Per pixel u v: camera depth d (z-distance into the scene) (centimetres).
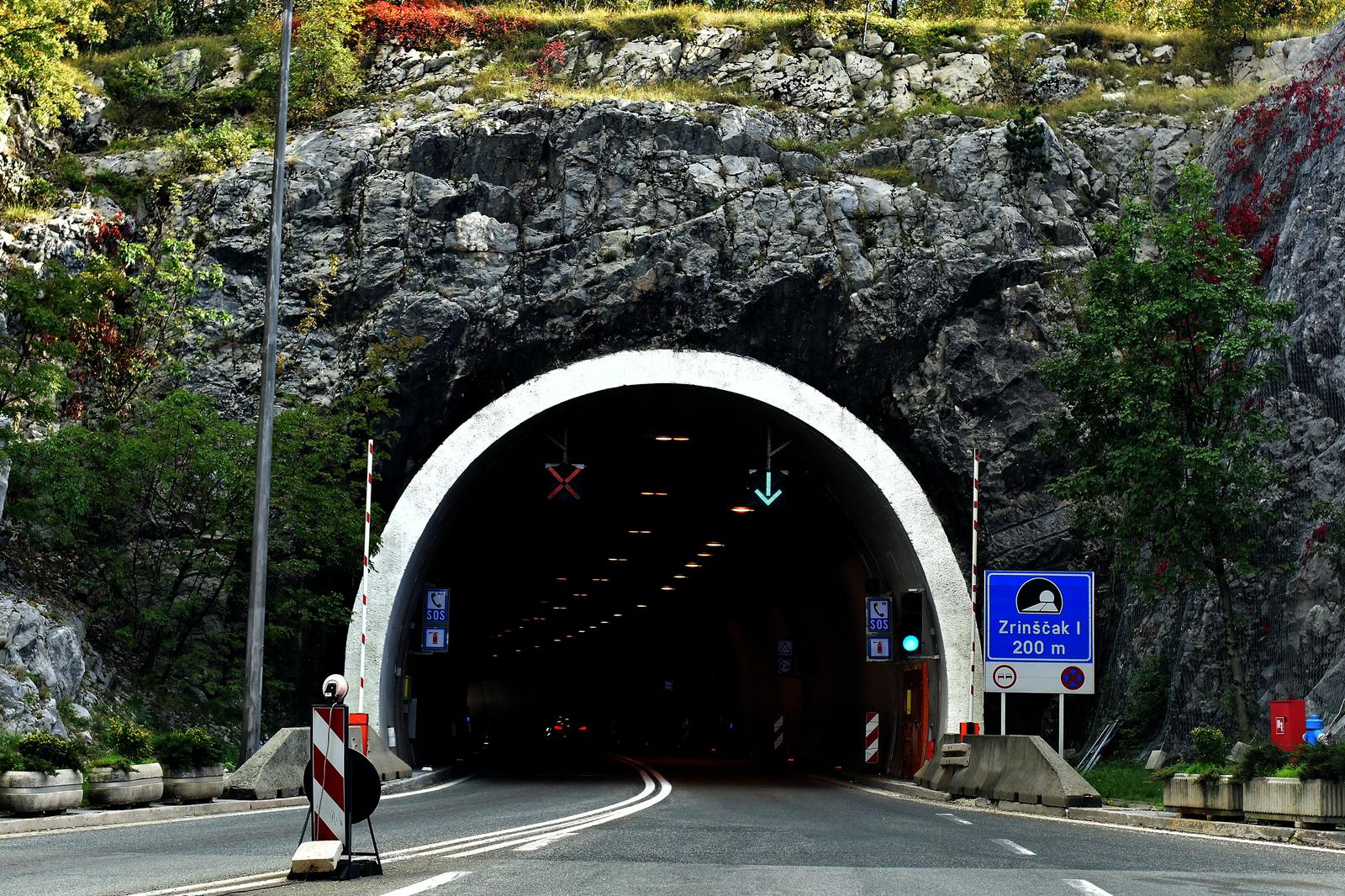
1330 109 3369
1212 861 1355
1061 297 3700
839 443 3444
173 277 3578
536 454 3994
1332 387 2927
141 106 4344
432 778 3403
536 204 3712
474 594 6288
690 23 4709
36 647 2741
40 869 1161
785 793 2969
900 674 3938
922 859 1330
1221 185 3772
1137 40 4662
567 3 5397
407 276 3622
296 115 4250
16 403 3133
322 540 3222
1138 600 3478
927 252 3656
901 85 4491
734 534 5288
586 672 11256
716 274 3597
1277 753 1789
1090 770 3014
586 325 3572
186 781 2084
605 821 1856
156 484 3294
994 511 3584
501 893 964
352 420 3488
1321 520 2811
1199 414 2650
